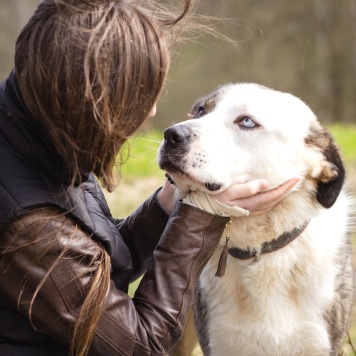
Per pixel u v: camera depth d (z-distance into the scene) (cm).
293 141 566
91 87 380
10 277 392
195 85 4216
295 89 4903
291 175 566
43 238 388
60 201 402
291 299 579
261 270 569
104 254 418
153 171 1727
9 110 411
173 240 444
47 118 391
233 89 597
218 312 593
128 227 534
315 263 572
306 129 579
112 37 386
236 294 586
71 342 405
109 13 393
